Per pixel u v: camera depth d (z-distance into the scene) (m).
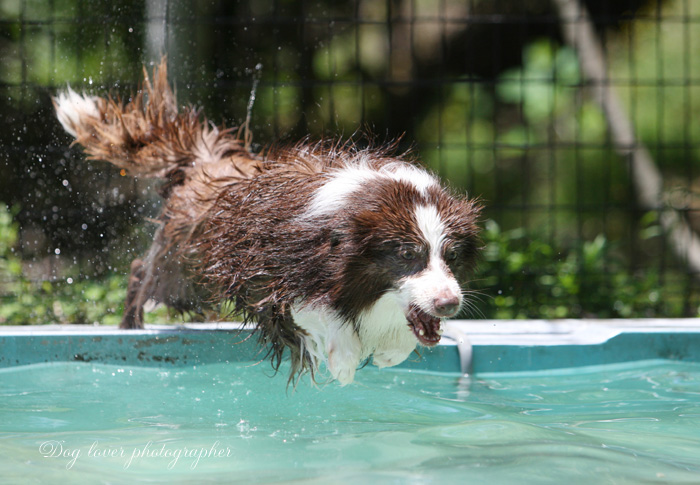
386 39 15.73
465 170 15.38
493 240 10.27
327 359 5.96
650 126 15.17
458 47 16.06
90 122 7.80
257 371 6.83
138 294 7.52
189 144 7.37
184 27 11.68
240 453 4.64
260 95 13.29
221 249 6.06
